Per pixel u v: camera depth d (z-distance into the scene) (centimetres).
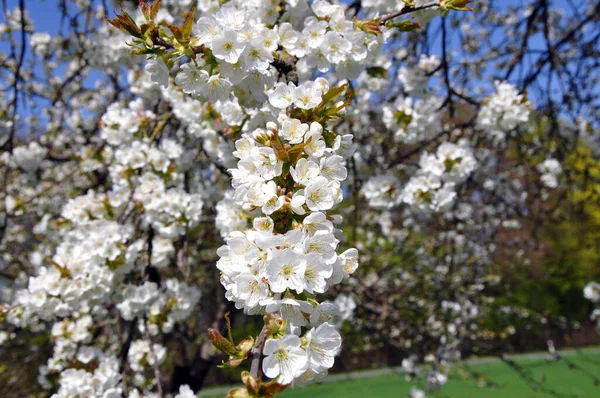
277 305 114
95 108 565
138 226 324
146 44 152
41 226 488
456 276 598
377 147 478
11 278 637
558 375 989
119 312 316
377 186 324
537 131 560
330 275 117
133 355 339
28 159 472
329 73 320
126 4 406
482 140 478
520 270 971
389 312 545
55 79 575
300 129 135
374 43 203
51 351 578
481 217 579
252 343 115
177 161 325
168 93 303
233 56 156
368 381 938
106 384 252
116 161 331
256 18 188
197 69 167
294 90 144
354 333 662
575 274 1274
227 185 500
